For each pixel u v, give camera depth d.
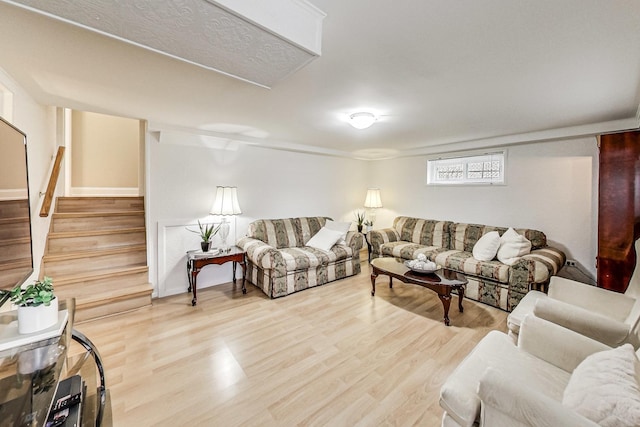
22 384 1.13
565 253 3.36
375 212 5.65
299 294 3.46
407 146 4.51
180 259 3.46
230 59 1.40
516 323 1.90
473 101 2.34
